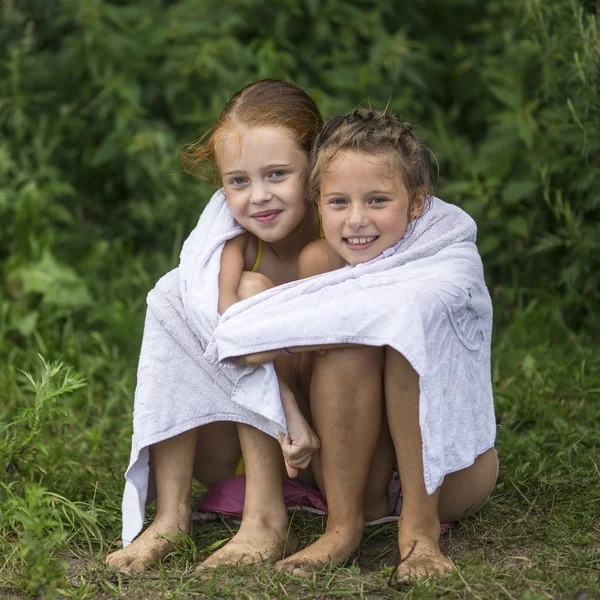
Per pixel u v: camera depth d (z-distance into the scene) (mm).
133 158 5406
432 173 2883
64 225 5547
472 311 2746
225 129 2822
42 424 3367
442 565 2568
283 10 5703
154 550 2736
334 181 2680
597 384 3984
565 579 2535
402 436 2633
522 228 4773
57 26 5801
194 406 2816
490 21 5910
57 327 4723
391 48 5574
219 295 2811
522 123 4770
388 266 2705
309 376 2885
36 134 5520
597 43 3963
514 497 3168
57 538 2623
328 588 2523
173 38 5609
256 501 2801
